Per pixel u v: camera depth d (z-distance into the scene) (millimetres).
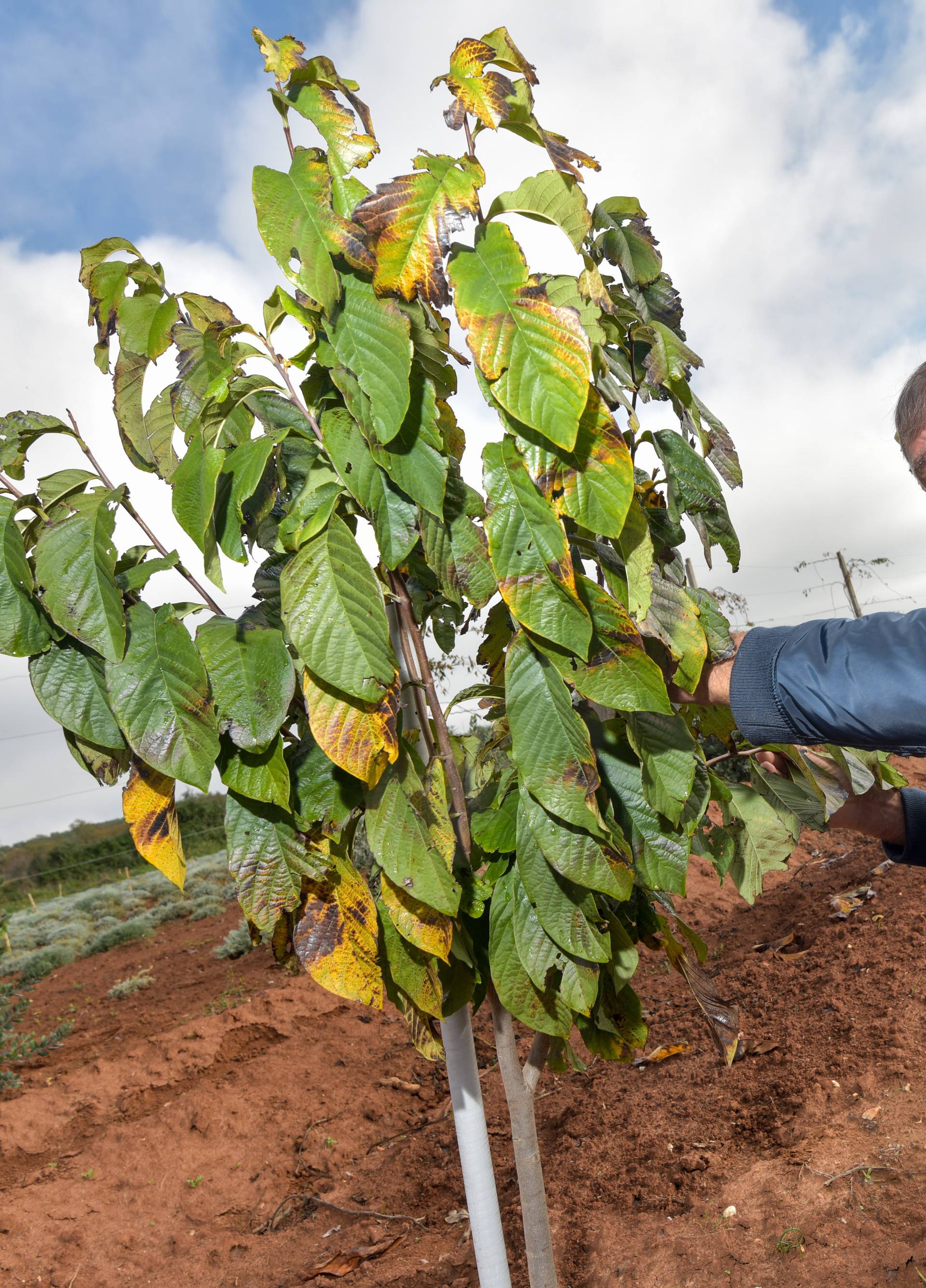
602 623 1275
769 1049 3453
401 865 1226
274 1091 4996
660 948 1619
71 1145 5070
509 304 1133
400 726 1375
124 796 1262
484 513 1306
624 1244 2529
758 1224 2371
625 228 1523
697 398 1503
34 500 1237
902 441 1279
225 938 11516
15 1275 3652
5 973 12758
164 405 1515
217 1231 3805
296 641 1130
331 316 1180
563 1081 4059
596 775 1264
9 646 1179
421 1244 3148
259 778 1229
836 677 1254
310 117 1213
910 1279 1968
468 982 1469
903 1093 2809
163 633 1215
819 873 6102
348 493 1239
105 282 1369
